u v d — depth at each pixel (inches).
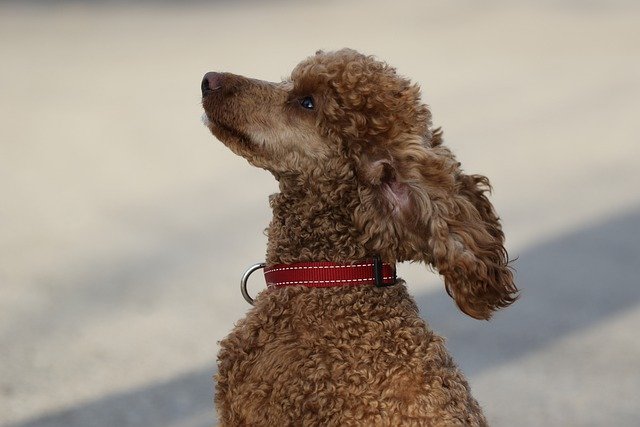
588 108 803.4
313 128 204.7
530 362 338.6
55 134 707.4
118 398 299.4
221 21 1269.7
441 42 1110.4
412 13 1350.9
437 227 193.2
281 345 194.5
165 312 375.9
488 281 195.5
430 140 207.6
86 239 467.5
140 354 334.3
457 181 200.1
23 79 912.9
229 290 402.3
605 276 429.4
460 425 185.0
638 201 549.3
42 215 508.4
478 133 719.1
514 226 504.1
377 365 190.1
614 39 1142.3
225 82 214.7
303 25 1217.4
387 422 185.2
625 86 887.1
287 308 198.7
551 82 904.3
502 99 832.3
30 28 1206.9
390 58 993.5
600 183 586.6
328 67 206.5
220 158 642.8
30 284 402.3
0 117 760.3
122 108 797.9
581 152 665.0
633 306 394.0
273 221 212.2
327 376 189.6
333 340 193.5
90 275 416.2
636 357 343.0
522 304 395.2
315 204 203.9
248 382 195.2
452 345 353.4
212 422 284.2
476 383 321.4
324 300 198.1
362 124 200.4
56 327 357.1
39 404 292.8
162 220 503.2
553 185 581.3
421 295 406.3
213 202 538.3
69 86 884.0
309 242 204.8
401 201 196.4
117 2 1428.4
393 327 195.3
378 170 196.5
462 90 861.8
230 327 362.0
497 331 366.9
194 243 466.3
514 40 1135.6
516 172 613.0
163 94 850.8
